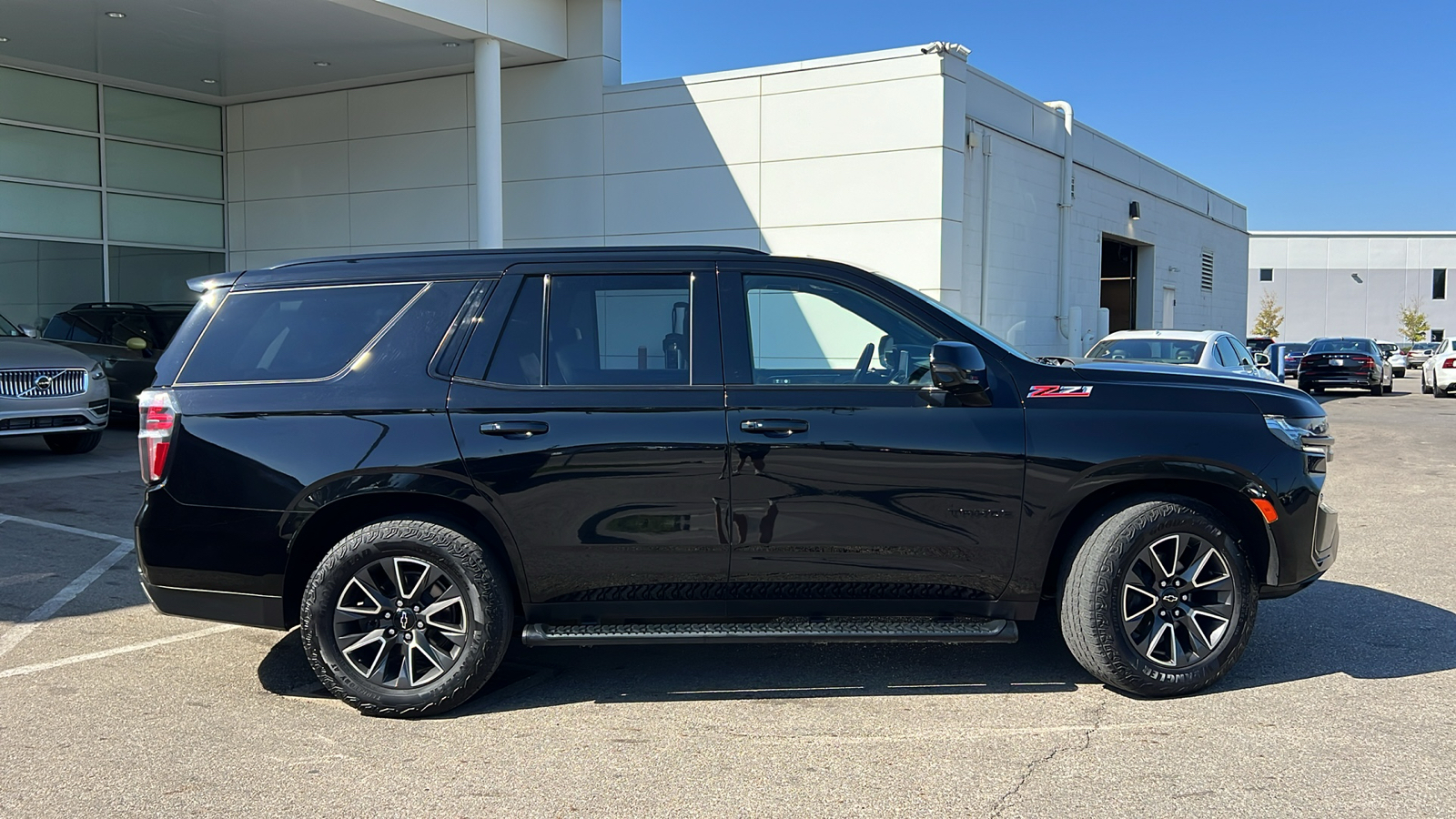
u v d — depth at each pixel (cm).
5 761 365
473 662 404
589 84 1582
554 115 1609
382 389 408
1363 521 826
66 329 1449
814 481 404
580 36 1583
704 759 365
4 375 984
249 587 407
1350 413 2017
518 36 1491
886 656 482
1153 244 2383
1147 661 414
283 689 442
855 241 1435
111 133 1703
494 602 405
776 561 408
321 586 401
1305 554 424
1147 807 324
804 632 404
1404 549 714
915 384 415
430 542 400
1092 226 2002
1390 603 565
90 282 1677
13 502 848
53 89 1623
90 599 581
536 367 412
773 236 1485
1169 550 418
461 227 1684
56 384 1030
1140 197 2275
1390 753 364
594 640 404
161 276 1783
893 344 423
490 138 1477
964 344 390
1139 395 418
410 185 1714
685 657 485
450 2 1376
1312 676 447
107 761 365
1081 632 412
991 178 1574
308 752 374
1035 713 407
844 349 423
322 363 414
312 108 1783
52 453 1145
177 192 1802
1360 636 504
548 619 417
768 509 405
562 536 404
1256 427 417
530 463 402
